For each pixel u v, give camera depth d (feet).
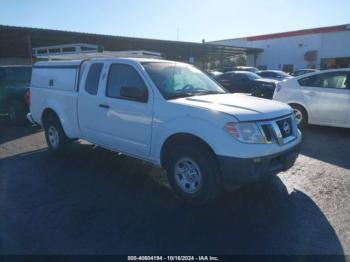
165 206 12.98
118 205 13.07
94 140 17.33
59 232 11.05
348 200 13.51
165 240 10.57
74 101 17.95
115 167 17.87
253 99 14.73
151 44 96.78
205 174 12.23
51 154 20.53
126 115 14.98
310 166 17.90
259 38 137.90
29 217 12.07
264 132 12.09
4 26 60.85
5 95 31.68
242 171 11.52
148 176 16.44
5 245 10.28
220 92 16.42
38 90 20.94
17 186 15.10
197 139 12.51
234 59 159.43
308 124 28.35
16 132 27.84
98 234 10.92
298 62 125.59
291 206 12.96
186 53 126.62
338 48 114.01
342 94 24.80
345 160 19.06
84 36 76.43
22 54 90.58
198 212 12.46
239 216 12.15
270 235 10.84
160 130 13.56
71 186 15.08
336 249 10.06
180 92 14.67
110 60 16.34
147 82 14.38
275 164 12.59
